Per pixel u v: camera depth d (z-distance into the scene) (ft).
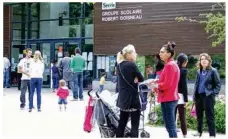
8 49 94.48
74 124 40.73
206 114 31.60
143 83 28.60
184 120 32.30
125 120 29.19
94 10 82.17
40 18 91.40
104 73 77.36
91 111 31.22
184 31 74.33
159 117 39.19
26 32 93.09
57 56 89.10
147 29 77.20
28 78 50.88
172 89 28.02
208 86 31.42
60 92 50.70
